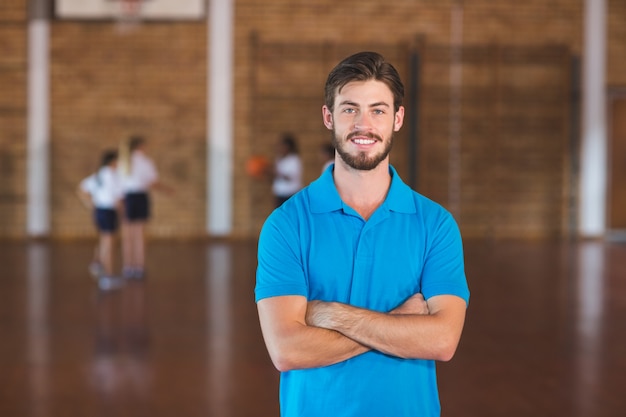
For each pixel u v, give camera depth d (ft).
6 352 18.28
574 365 17.24
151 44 41.11
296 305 6.17
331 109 6.24
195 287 27.58
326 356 6.09
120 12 40.83
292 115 41.65
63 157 41.11
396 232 6.38
